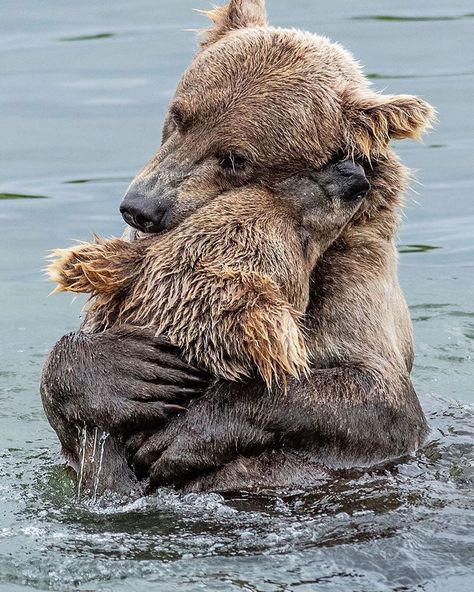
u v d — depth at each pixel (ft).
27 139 72.18
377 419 39.60
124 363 37.01
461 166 69.87
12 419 46.91
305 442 38.70
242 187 38.42
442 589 32.37
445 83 76.69
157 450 37.58
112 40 84.38
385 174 41.24
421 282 61.52
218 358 36.24
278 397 38.01
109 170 68.69
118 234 62.54
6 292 60.03
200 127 39.27
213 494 37.88
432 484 38.96
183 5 91.15
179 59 80.59
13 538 35.17
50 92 77.30
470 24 86.33
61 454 42.34
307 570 33.06
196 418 37.58
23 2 92.68
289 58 39.70
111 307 37.76
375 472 39.47
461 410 46.78
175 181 38.81
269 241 36.58
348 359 40.42
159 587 32.12
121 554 34.04
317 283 40.70
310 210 38.19
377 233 41.60
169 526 35.99
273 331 35.47
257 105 38.86
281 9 89.25
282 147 38.52
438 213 66.90
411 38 83.61
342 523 36.04
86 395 37.04
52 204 65.87
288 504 37.58
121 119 73.61
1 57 81.97
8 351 54.03
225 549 34.35
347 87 39.63
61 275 36.83
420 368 52.54
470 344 54.95
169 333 36.68
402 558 33.71
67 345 37.70
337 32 84.28
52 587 32.48
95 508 37.55
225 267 36.06
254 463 38.42
